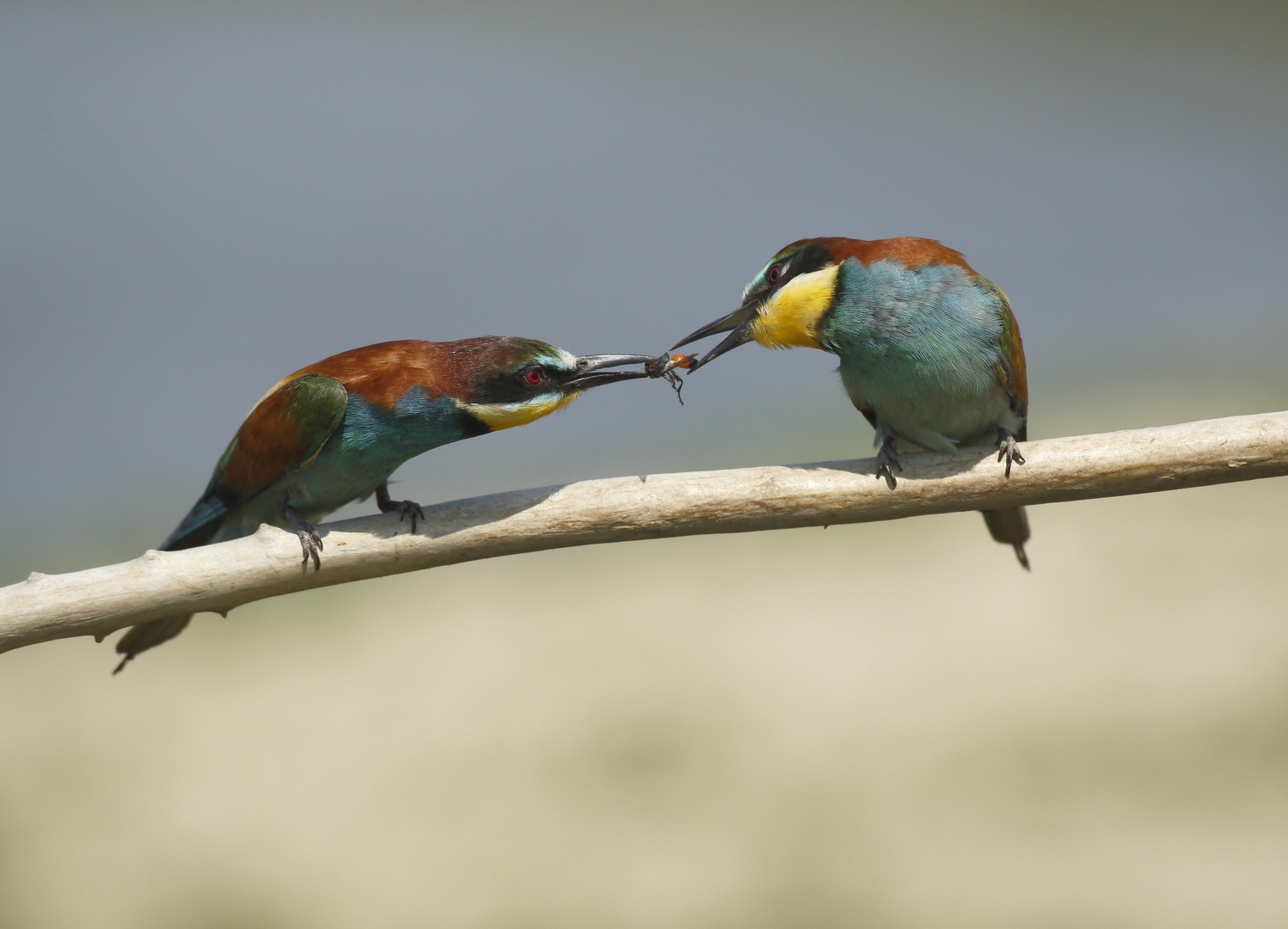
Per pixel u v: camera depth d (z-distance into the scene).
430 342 6.80
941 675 13.73
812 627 15.16
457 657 15.45
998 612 14.93
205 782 13.35
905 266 6.89
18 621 5.60
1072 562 15.93
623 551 18.08
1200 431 5.90
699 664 14.55
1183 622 14.16
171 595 5.80
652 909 10.70
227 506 7.10
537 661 15.13
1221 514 16.72
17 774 13.63
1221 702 12.62
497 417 6.67
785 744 12.87
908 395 7.16
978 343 6.94
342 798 12.84
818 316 6.96
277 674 15.49
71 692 15.53
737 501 6.03
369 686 14.94
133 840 12.38
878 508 6.12
